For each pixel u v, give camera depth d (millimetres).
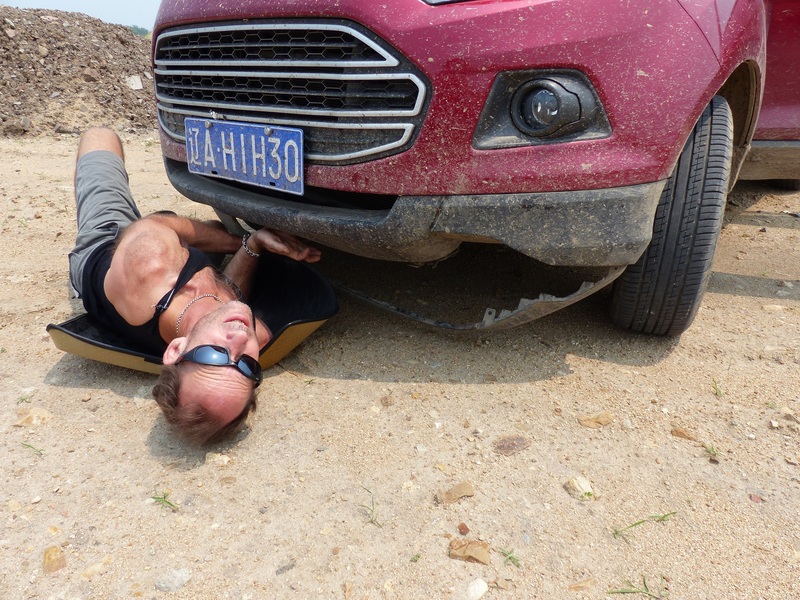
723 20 2076
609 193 1949
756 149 3445
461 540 1721
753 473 1958
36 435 2135
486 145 1985
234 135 2447
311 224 2301
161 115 2943
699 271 2283
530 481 1929
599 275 3182
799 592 1571
